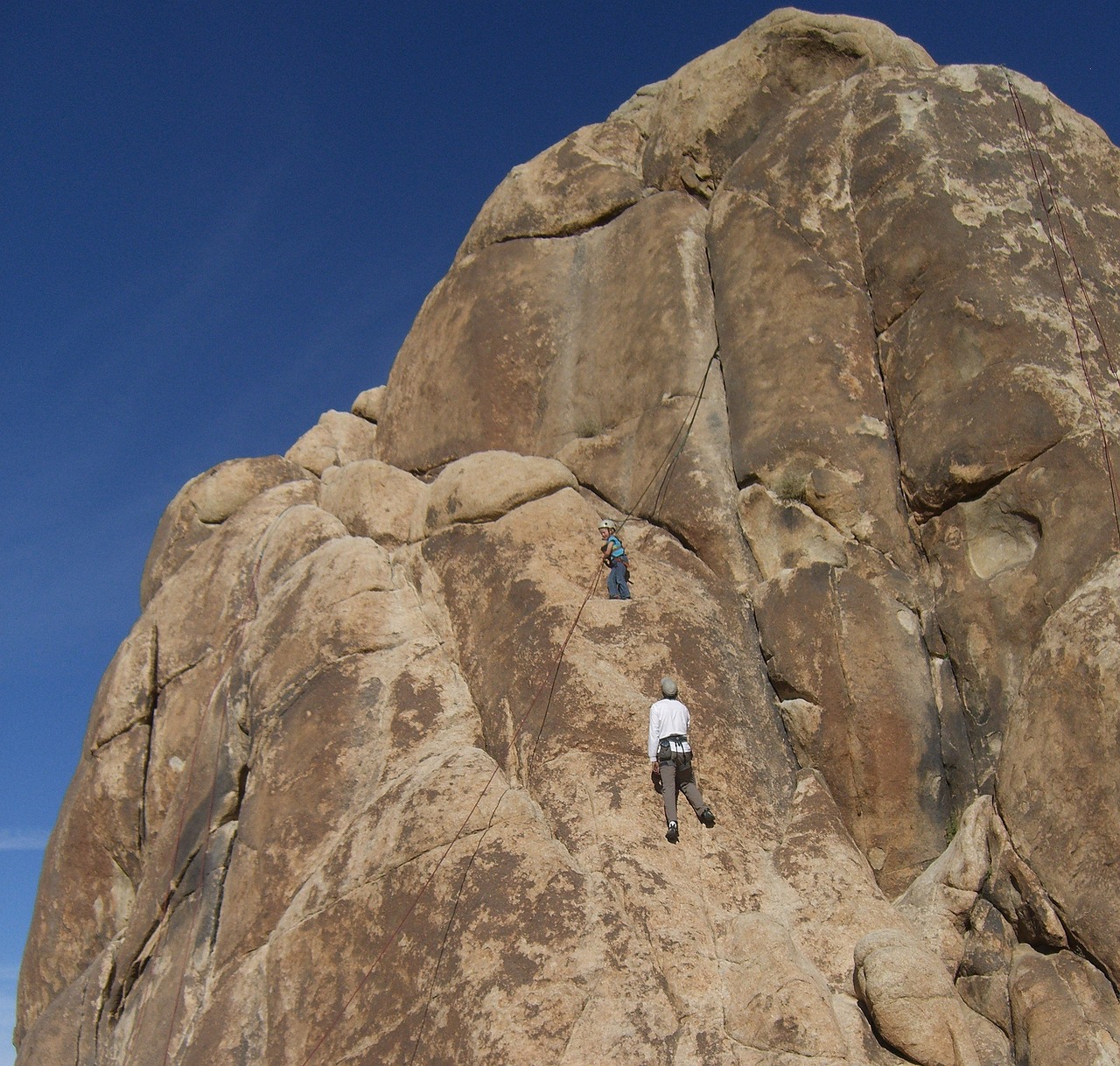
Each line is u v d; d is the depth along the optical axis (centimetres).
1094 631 1055
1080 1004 945
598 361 1616
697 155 1670
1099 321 1295
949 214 1352
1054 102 1460
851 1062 901
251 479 1877
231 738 1390
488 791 1133
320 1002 1071
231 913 1215
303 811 1230
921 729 1218
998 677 1185
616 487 1508
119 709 1681
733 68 1658
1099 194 1413
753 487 1378
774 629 1292
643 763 1155
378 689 1297
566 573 1342
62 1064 1379
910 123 1429
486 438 1675
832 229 1449
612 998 955
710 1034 938
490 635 1309
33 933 1670
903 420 1333
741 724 1231
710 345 1515
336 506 1620
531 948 995
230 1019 1101
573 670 1214
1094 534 1143
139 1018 1246
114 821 1633
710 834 1120
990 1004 1009
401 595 1388
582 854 1076
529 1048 934
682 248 1580
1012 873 1034
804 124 1521
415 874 1093
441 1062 960
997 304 1285
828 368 1379
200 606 1688
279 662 1362
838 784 1218
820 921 1059
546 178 1816
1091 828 992
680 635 1273
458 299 1798
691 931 1016
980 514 1251
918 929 1066
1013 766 1070
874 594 1276
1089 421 1203
